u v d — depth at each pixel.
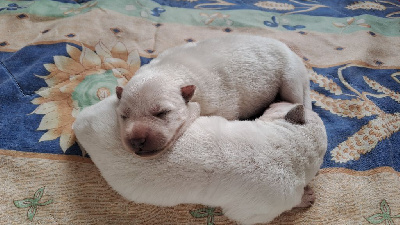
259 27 0.41
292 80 0.28
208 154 0.21
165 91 0.22
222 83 0.26
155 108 0.21
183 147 0.21
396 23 0.44
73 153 0.24
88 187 0.23
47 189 0.23
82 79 0.31
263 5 0.45
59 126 0.26
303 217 0.24
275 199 0.21
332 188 0.26
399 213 0.25
